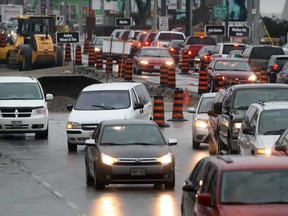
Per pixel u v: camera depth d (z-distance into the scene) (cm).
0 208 4006
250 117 4784
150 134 4712
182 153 6153
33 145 6694
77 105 6425
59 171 5331
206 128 6228
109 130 4706
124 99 6431
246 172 2733
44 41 13600
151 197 4284
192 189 2902
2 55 14488
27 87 7219
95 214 3794
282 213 2561
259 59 11512
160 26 17488
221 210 2597
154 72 13062
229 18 15838
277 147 4150
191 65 14850
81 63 14750
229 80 9938
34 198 4309
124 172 4434
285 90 5556
